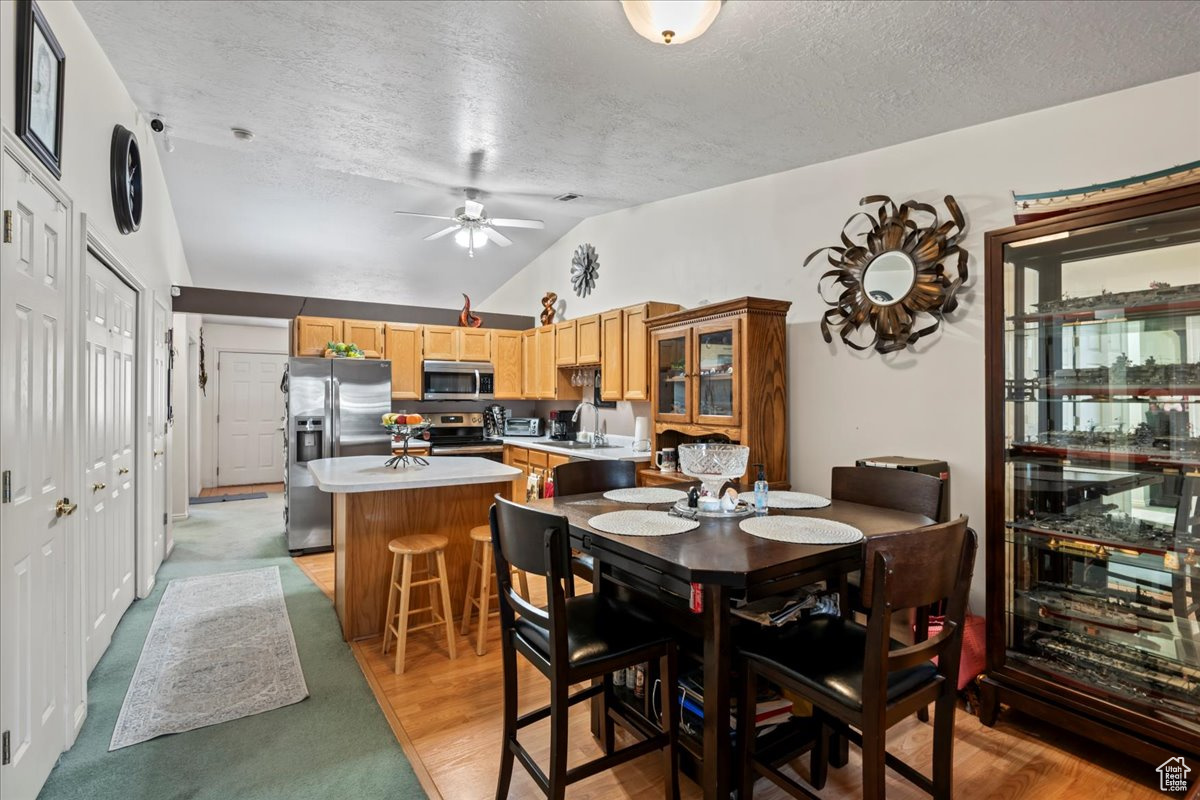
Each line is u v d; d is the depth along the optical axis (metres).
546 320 5.77
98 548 2.64
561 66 2.18
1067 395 2.21
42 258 1.80
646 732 1.78
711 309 3.44
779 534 1.65
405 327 5.66
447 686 2.48
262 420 8.01
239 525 5.46
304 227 5.09
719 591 1.46
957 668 1.45
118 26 2.19
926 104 2.37
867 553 1.27
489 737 2.11
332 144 3.18
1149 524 1.99
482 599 2.83
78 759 1.94
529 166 3.43
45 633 1.81
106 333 2.75
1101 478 2.11
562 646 1.47
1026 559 2.25
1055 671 2.10
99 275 2.61
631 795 1.81
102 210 2.52
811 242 3.30
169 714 2.22
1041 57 1.97
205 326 7.59
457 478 2.94
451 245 5.66
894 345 2.89
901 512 2.03
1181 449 1.93
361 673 2.58
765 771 1.54
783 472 3.36
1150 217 1.85
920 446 2.80
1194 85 2.02
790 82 2.21
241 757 1.97
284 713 2.25
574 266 5.53
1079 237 2.06
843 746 1.96
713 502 2.04
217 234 5.20
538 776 1.56
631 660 1.59
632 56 2.07
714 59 2.06
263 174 4.16
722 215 3.88
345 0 1.86
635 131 2.78
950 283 2.67
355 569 2.96
